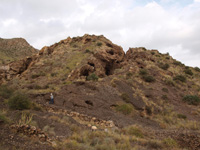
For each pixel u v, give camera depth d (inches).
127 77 1235.9
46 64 1664.6
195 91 1278.3
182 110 942.4
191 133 459.2
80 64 1579.7
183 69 1748.3
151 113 817.5
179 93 1184.2
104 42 2222.0
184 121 767.7
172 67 1683.1
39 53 2020.2
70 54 1879.9
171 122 752.3
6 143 263.7
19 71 1755.7
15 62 1817.2
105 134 449.1
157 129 631.2
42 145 292.7
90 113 659.4
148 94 1006.4
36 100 714.2
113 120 626.2
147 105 870.4
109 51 1983.3
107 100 808.9
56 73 1440.7
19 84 1200.8
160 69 1517.0
